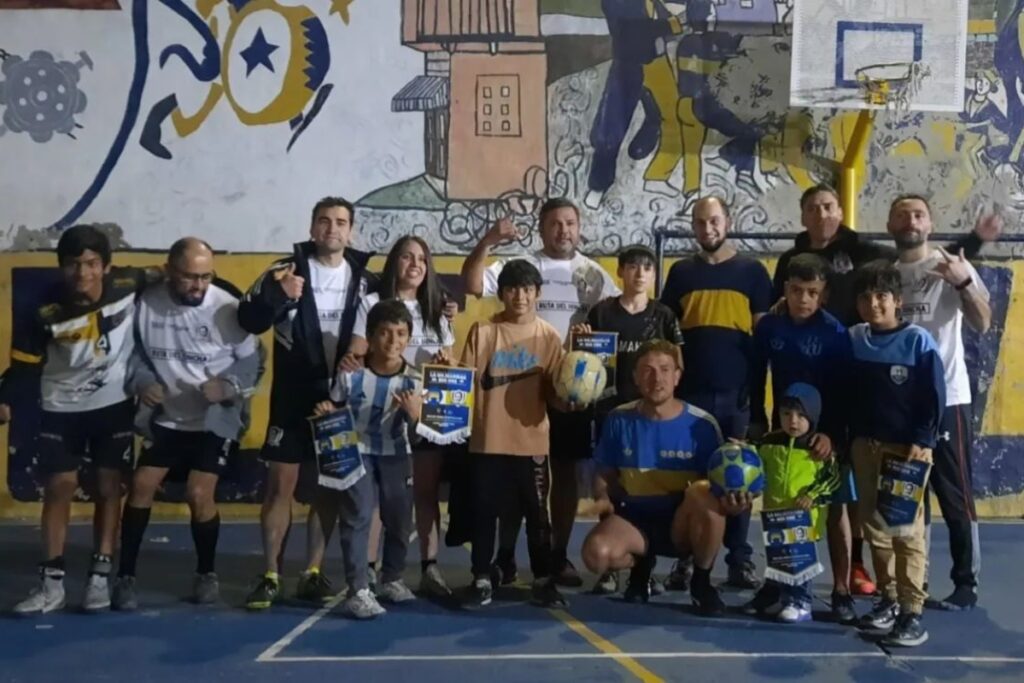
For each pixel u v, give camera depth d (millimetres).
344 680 4301
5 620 5082
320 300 5371
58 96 7680
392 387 5172
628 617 5219
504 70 7805
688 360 5691
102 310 5160
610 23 7812
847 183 7742
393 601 5379
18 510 7559
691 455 5312
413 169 7809
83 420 5219
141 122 7707
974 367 7914
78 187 7695
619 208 7848
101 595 5234
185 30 7703
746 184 7867
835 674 4457
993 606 5520
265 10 7723
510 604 5410
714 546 5180
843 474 5172
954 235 7918
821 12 7496
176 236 7730
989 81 7898
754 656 4672
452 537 5641
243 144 7742
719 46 7820
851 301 5582
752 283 5684
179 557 6406
